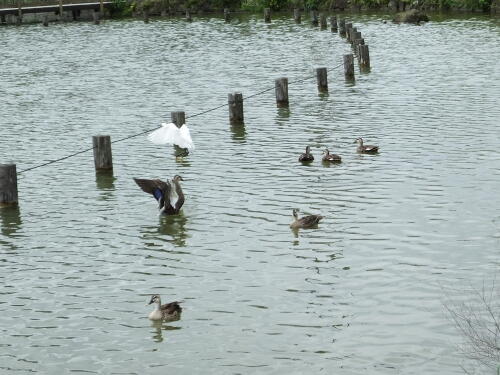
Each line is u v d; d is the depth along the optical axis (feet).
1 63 200.75
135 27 268.00
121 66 187.01
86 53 211.82
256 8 300.20
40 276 68.54
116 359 54.54
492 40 191.21
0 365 54.29
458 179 87.61
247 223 78.13
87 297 64.13
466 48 181.27
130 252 72.84
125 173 97.96
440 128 110.83
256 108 132.46
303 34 230.07
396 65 165.48
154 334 57.67
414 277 64.03
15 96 155.53
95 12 299.17
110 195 89.71
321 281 64.34
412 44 193.36
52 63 197.06
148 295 63.98
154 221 80.43
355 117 121.29
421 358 52.39
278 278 65.46
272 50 200.13
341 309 59.57
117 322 59.77
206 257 70.64
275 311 59.93
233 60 187.21
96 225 80.33
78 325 59.57
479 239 70.69
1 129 126.11
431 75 151.64
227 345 55.52
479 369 50.57
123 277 67.56
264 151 104.42
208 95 146.82
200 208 83.25
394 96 134.82
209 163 100.12
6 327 59.62
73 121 130.11
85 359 54.70
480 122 112.88
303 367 52.29
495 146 100.01
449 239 71.05
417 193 83.66
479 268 64.95
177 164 100.53
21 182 95.96
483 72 151.12
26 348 56.49
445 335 54.95
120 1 311.27
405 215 77.46
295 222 75.77
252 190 88.07
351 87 145.59
